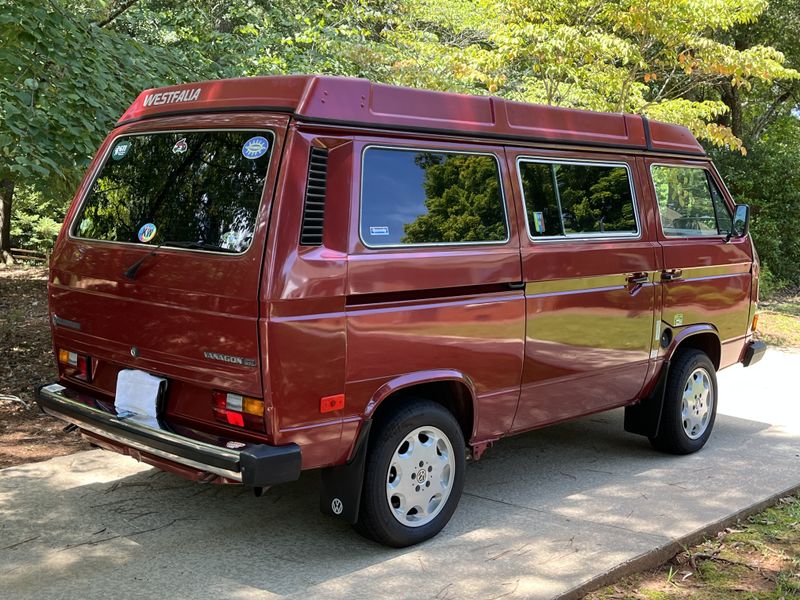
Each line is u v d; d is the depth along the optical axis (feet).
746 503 16.11
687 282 19.02
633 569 13.17
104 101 22.98
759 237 60.18
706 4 36.40
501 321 14.70
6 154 21.84
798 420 23.24
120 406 13.46
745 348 21.63
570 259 16.01
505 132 15.15
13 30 22.24
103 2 32.58
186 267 12.36
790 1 60.49
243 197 12.14
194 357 12.30
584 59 37.52
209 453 11.71
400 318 13.04
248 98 12.85
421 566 12.94
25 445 17.95
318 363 11.99
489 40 45.65
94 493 15.47
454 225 14.01
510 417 15.38
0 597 11.50
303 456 12.09
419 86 39.55
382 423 13.11
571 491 16.74
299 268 11.71
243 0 49.37
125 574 12.36
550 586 12.26
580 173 16.69
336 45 38.78
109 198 14.32
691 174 19.77
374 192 12.88
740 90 68.85
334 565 12.92
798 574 13.23
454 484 14.17
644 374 18.24
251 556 13.15
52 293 14.89
